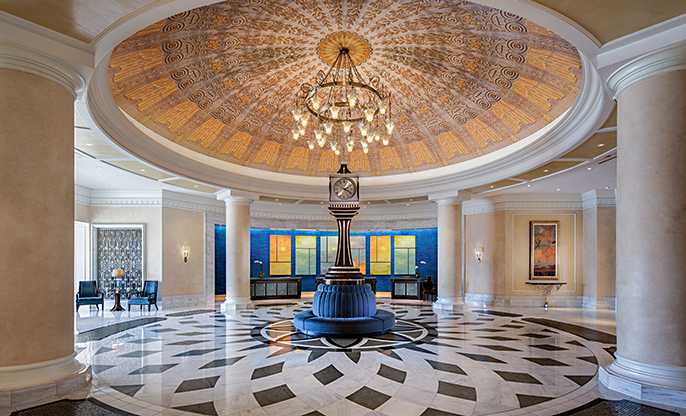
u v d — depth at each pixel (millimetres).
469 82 9023
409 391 4797
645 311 4371
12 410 3846
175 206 13547
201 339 7895
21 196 4055
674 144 4293
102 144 7656
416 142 12133
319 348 7078
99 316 11086
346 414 4082
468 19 6855
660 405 4129
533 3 4000
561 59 7016
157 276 13000
